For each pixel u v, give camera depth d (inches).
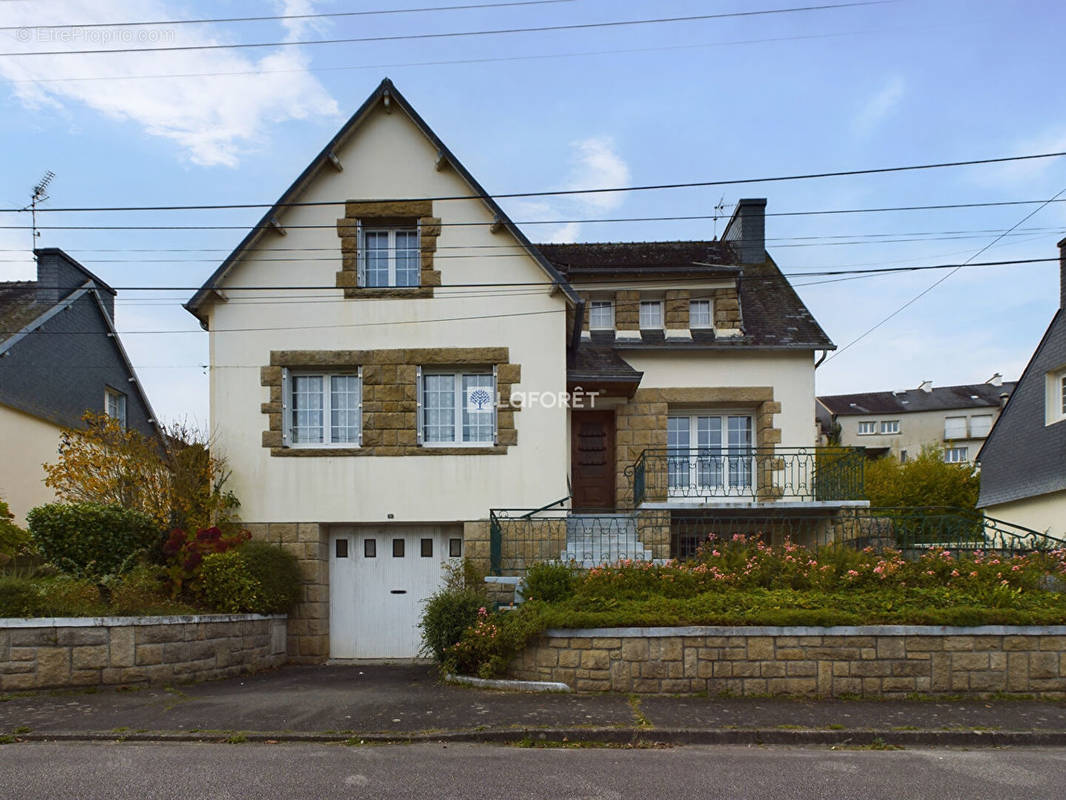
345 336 553.6
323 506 542.3
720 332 668.7
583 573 459.2
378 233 572.7
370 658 545.0
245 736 309.1
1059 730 321.1
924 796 254.5
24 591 387.5
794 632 379.9
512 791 254.8
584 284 674.2
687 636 382.0
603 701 364.5
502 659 400.2
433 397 558.3
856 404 2326.5
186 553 472.4
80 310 788.0
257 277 557.3
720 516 585.9
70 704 354.0
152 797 245.0
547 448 543.8
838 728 321.7
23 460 682.2
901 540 528.1
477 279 555.8
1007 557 472.7
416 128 562.9
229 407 549.0
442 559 553.0
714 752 302.2
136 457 512.4
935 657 377.7
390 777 266.7
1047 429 701.9
